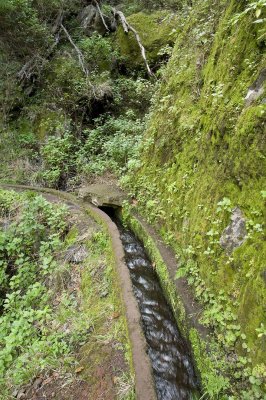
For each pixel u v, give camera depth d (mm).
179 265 4051
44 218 5676
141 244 5270
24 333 3711
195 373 3047
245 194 3004
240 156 3082
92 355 3141
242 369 2568
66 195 7012
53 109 9914
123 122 9156
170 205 4816
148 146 6328
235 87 3678
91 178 7891
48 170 8531
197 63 5363
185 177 4539
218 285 3137
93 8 12578
